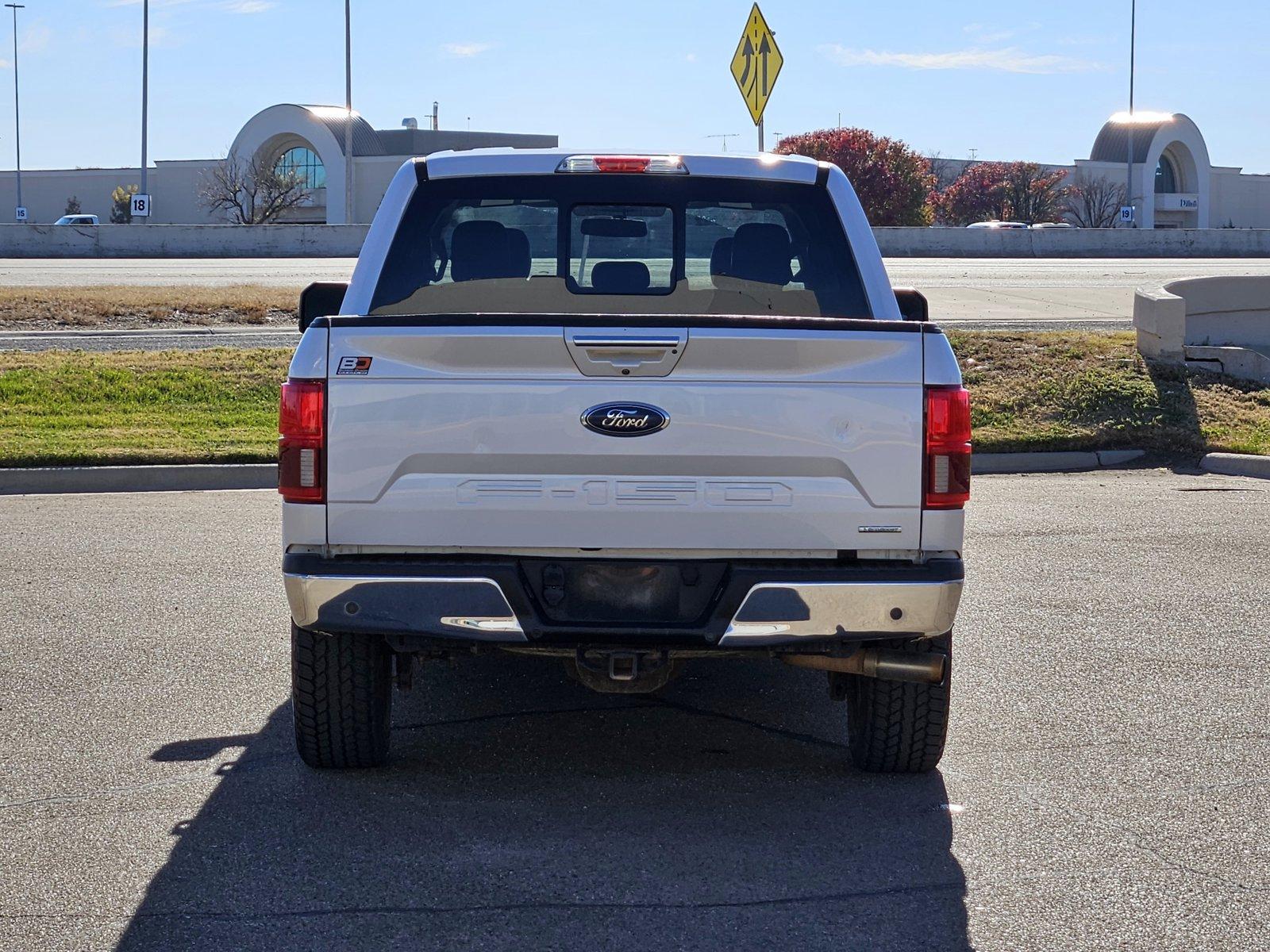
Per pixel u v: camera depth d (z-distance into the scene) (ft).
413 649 15.28
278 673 20.67
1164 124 286.46
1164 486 40.22
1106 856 14.23
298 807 15.40
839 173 18.40
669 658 15.02
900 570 14.20
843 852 14.28
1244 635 23.17
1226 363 52.75
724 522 14.23
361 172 244.42
